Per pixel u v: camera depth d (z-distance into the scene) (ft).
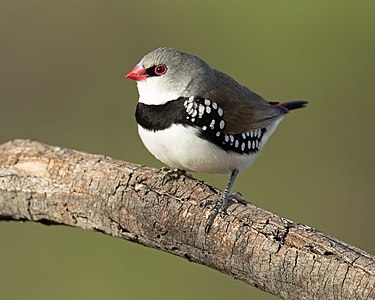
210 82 30.58
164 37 52.60
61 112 49.67
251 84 52.31
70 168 28.37
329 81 52.08
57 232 44.47
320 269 23.29
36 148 29.27
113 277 43.11
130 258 43.62
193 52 52.80
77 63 50.65
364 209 47.37
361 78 52.34
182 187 26.96
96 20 51.90
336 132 50.26
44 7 51.70
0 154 29.30
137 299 42.19
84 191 27.94
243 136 30.96
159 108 29.68
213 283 42.50
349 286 22.81
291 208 47.26
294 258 23.71
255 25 53.78
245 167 31.81
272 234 24.41
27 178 28.73
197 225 25.89
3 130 49.55
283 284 24.03
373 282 22.57
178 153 29.78
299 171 48.47
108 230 28.02
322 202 47.42
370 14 54.03
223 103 30.25
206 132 29.63
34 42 50.98
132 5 52.39
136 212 27.02
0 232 44.19
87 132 49.11
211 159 30.12
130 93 49.55
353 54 53.11
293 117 50.90
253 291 41.78
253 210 25.48
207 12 53.52
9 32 51.13
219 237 25.31
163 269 43.29
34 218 29.30
